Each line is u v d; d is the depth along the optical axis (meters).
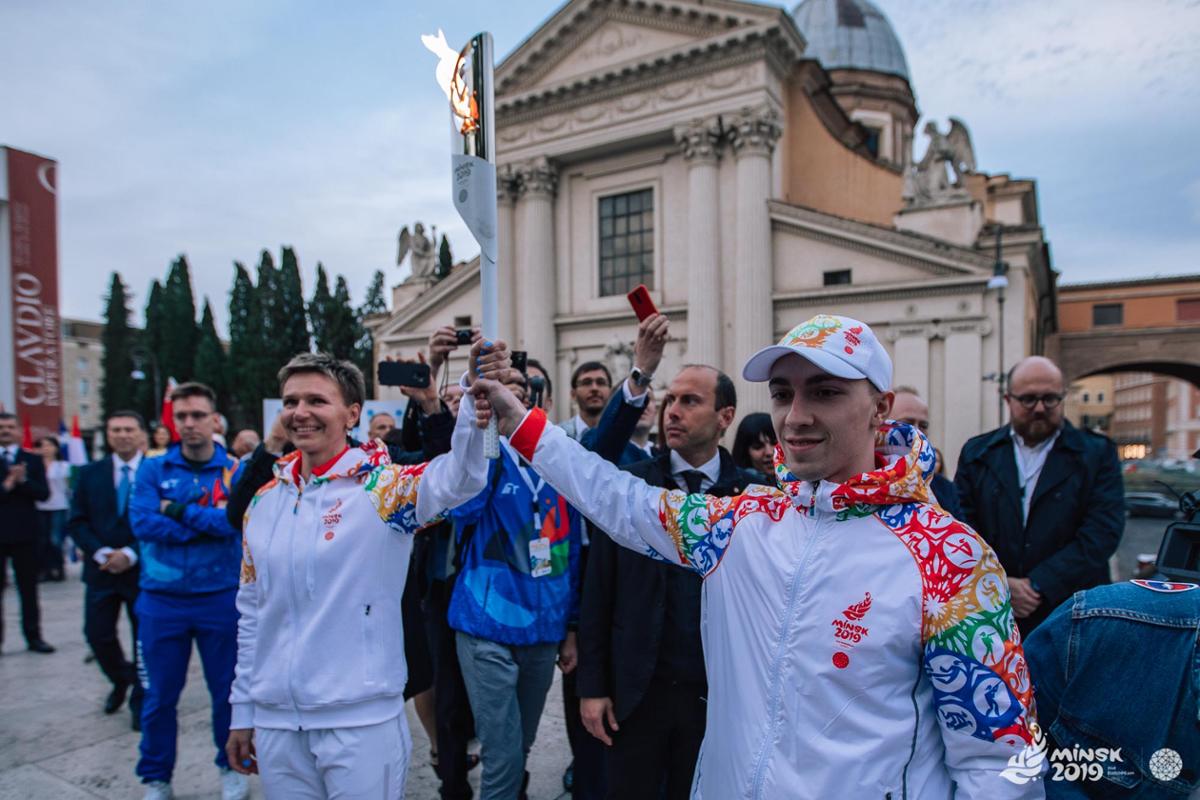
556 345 21.53
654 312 2.84
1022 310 15.98
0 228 14.23
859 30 32.62
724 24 18.89
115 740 4.55
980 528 3.78
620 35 20.34
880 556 1.46
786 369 1.57
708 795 1.67
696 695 2.62
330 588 2.24
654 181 20.48
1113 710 1.46
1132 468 23.33
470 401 2.17
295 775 2.25
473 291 22.45
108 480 4.94
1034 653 1.60
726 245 18.97
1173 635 1.42
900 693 1.43
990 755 1.35
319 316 36.06
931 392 16.64
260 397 33.66
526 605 3.11
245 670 2.44
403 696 2.45
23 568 6.49
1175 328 31.88
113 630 4.96
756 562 1.61
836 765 1.41
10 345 14.24
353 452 2.41
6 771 4.11
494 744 3.00
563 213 21.73
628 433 2.91
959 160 20.47
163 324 40.22
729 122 18.66
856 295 17.42
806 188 21.33
